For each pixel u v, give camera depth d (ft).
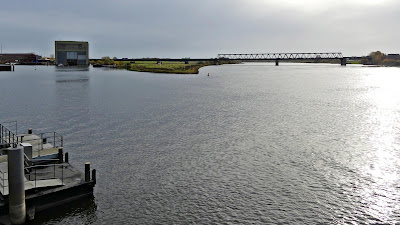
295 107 266.57
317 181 111.75
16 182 79.46
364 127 191.83
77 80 527.40
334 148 148.66
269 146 150.41
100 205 93.45
